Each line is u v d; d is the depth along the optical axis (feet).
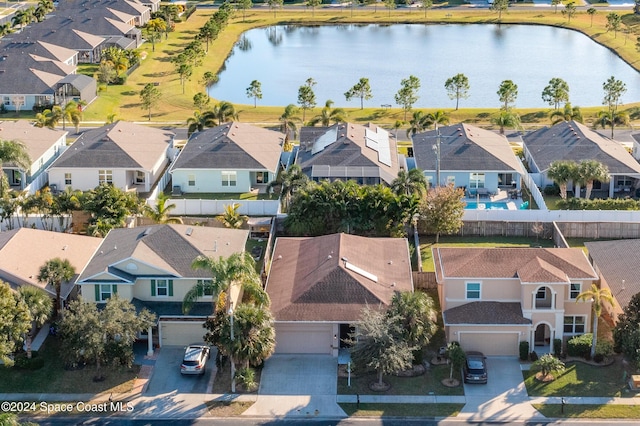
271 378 210.59
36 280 228.22
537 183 338.54
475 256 228.84
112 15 625.00
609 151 337.93
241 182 332.80
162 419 194.08
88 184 332.60
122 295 224.74
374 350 201.05
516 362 217.15
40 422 192.34
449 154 337.31
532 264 222.69
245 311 202.69
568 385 206.18
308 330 220.02
